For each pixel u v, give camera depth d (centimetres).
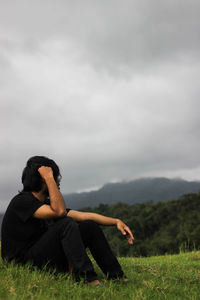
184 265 505
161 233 10138
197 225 9194
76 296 282
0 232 345
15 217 334
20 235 335
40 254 331
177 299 307
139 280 369
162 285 345
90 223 341
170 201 12344
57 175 355
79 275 310
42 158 352
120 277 341
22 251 338
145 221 11481
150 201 14262
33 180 343
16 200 334
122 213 13000
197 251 739
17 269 325
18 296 261
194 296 315
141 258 707
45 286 298
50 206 330
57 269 343
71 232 320
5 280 295
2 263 339
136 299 285
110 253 342
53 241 327
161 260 612
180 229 9475
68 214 371
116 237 9662
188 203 11425
